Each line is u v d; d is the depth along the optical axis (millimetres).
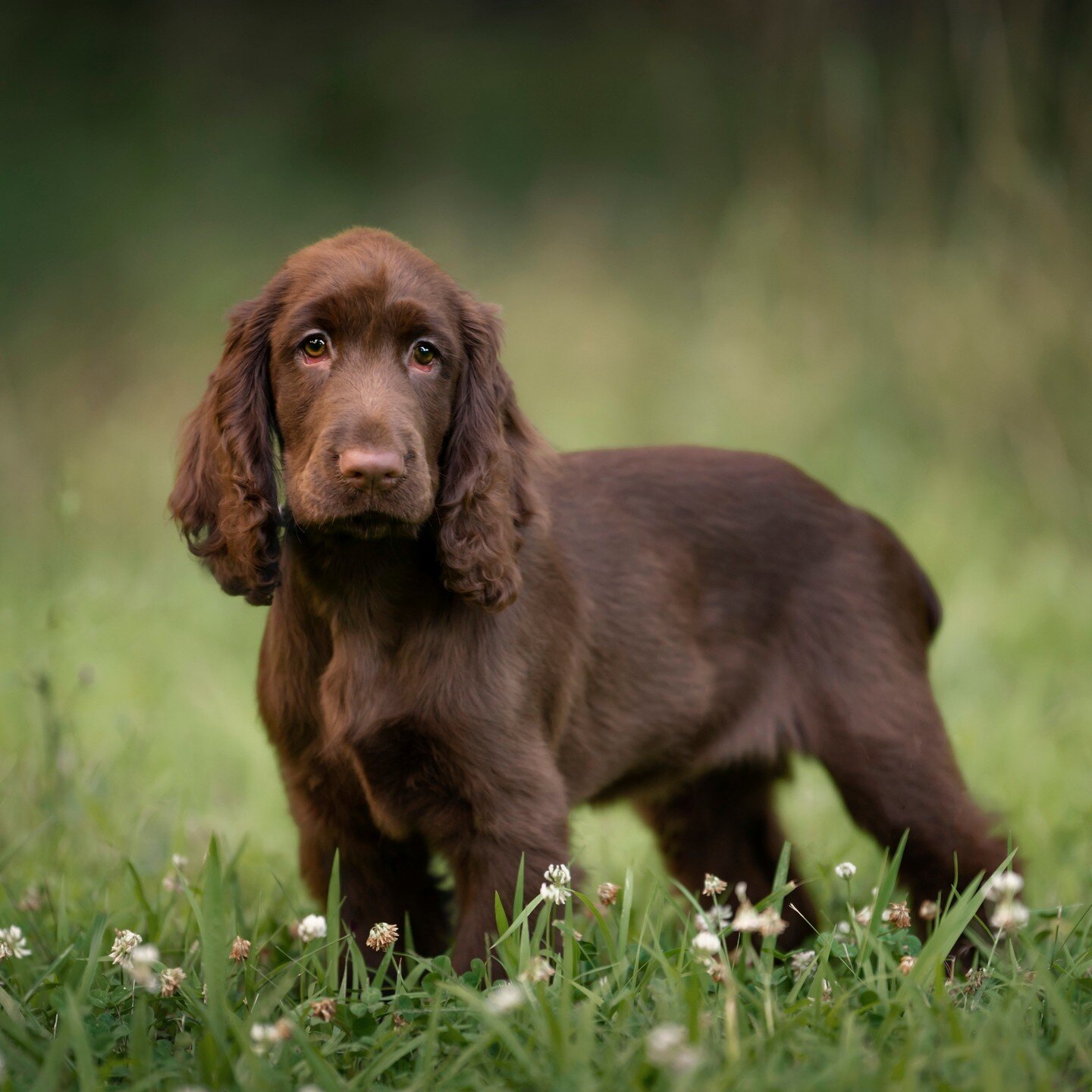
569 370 16891
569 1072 4203
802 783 8688
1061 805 8094
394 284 5750
